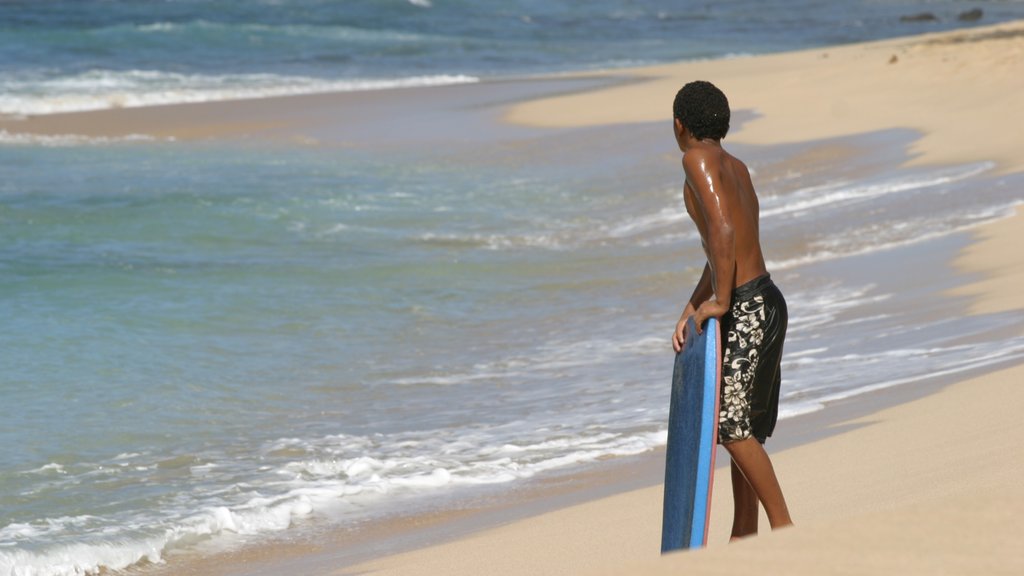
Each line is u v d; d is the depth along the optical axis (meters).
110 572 22.58
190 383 36.81
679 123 17.23
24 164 84.44
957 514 10.01
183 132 104.06
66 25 197.75
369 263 54.66
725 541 18.52
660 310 45.84
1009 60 108.69
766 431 16.92
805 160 79.75
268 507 25.61
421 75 156.50
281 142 97.94
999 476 17.88
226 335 42.72
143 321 44.22
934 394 26.52
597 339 41.84
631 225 63.31
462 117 110.94
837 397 29.09
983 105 90.88
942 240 51.50
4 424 32.47
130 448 30.86
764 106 104.62
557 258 55.69
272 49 180.62
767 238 56.19
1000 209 56.28
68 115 114.81
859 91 104.81
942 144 79.00
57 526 24.91
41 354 39.53
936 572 8.70
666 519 15.24
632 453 28.14
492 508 24.52
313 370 38.66
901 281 45.25
